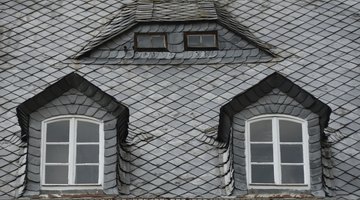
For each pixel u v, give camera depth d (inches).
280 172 1131.9
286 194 1117.7
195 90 1262.3
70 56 1311.5
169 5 1364.4
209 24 1328.7
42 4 1389.0
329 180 1140.5
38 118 1146.7
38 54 1312.7
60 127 1146.7
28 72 1285.7
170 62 1300.4
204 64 1298.0
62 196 1108.5
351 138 1194.6
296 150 1142.3
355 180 1143.0
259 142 1144.8
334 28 1358.3
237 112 1153.4
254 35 1347.2
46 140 1139.9
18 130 1195.9
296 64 1304.1
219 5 1389.0
